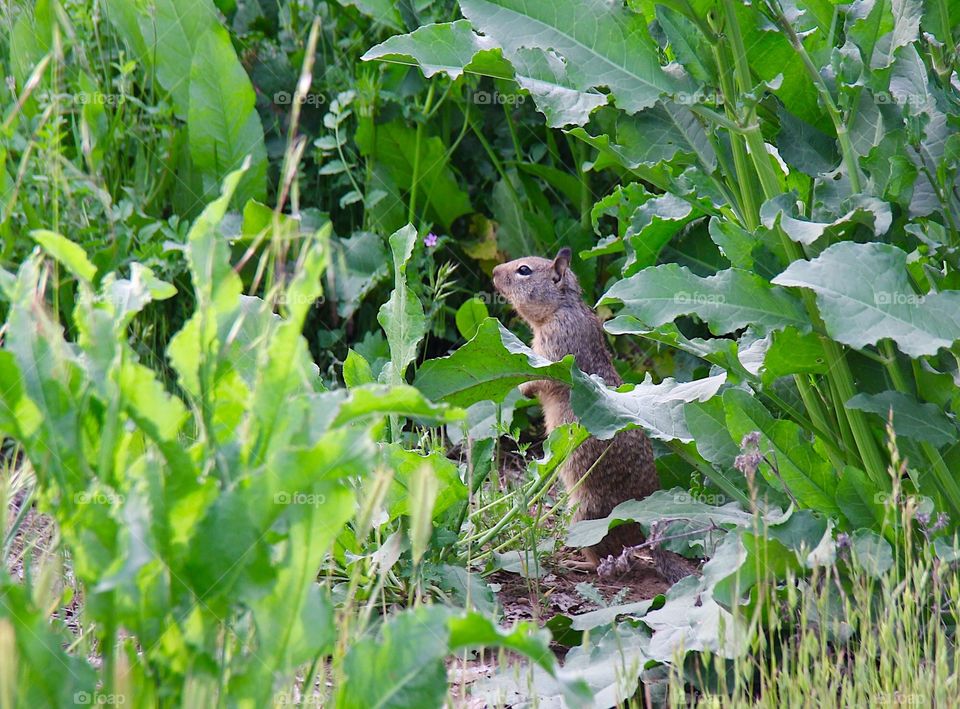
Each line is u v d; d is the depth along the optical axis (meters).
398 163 11.59
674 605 6.98
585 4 6.85
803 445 7.18
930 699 5.69
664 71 6.88
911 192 6.66
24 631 4.10
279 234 4.46
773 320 6.70
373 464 4.25
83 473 4.36
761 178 6.81
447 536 7.70
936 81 6.89
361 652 4.44
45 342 4.40
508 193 12.02
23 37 10.06
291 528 4.32
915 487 6.88
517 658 7.06
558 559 9.11
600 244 9.87
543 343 10.82
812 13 7.36
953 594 6.22
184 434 7.24
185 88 10.91
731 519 7.63
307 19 11.79
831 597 6.76
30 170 9.43
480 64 7.23
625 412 7.80
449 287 12.21
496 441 9.29
